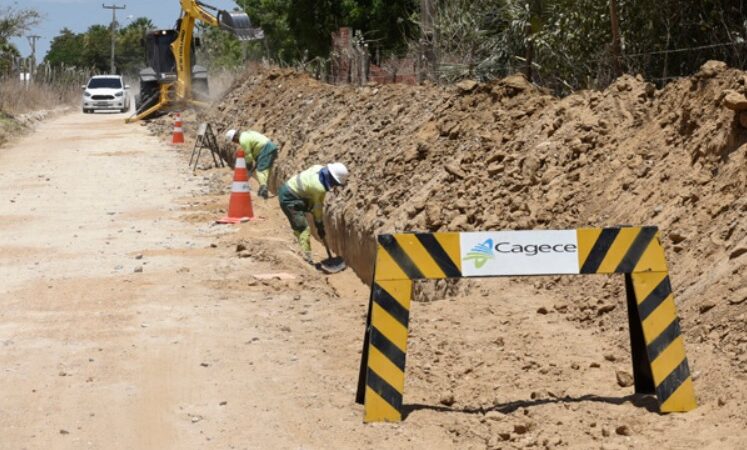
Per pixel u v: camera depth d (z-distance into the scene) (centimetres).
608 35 1784
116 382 998
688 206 1141
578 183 1363
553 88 1948
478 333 1082
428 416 865
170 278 1484
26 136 4397
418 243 858
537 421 828
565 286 1186
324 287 1469
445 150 1766
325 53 4847
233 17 4191
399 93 2331
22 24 6003
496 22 2353
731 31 1572
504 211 1412
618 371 904
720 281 973
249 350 1105
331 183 1781
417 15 3397
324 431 845
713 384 843
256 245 1709
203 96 4891
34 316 1272
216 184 2641
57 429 868
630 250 855
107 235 1869
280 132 3061
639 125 1370
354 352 1087
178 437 845
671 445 750
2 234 1891
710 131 1194
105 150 3641
